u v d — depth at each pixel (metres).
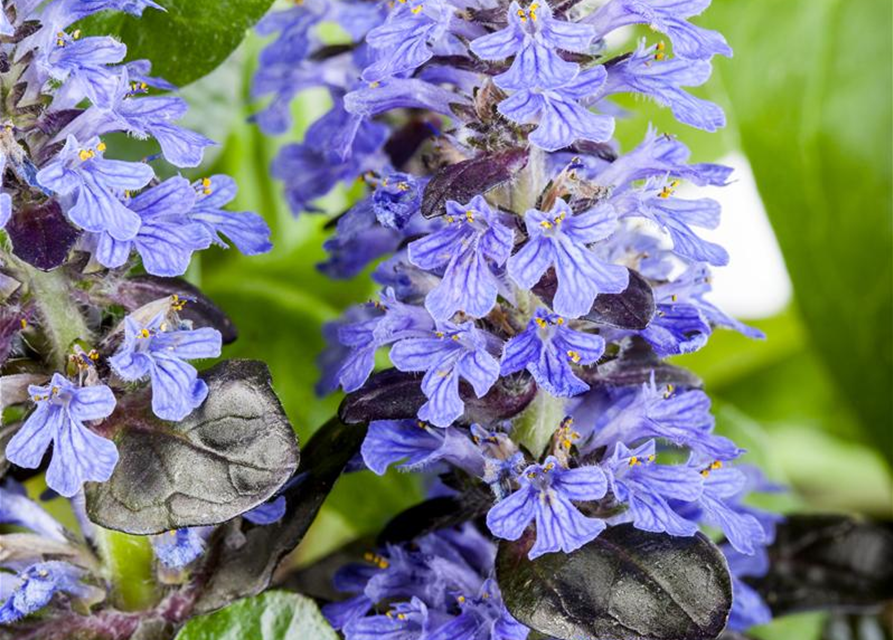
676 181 0.35
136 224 0.32
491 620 0.34
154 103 0.34
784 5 0.44
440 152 0.35
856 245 0.45
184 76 0.38
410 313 0.35
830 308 0.46
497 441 0.34
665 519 0.33
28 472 0.36
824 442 0.55
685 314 0.35
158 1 0.37
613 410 0.35
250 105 0.44
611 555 0.33
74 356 0.33
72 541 0.36
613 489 0.33
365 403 0.34
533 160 0.34
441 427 0.34
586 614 0.33
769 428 0.55
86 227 0.32
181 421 0.33
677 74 0.34
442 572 0.35
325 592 0.38
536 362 0.33
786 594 0.40
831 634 0.46
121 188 0.32
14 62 0.33
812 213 0.45
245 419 0.33
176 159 0.33
